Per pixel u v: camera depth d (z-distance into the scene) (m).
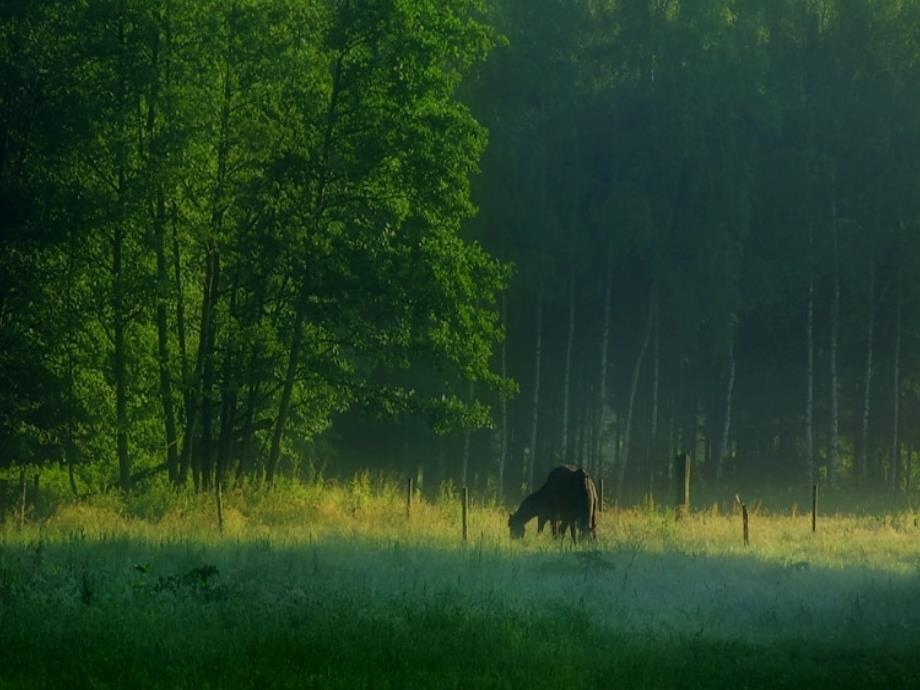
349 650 29.58
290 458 117.69
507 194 128.75
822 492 136.50
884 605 39.59
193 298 87.94
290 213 84.94
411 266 86.62
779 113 138.75
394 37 84.50
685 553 52.47
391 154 84.56
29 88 79.00
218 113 82.19
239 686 26.11
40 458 85.38
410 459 138.25
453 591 38.47
